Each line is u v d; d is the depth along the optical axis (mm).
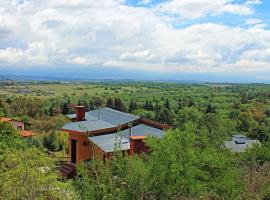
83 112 30688
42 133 51656
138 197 10484
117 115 30766
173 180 11516
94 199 9797
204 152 13680
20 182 11102
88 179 10133
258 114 80250
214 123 42625
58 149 43344
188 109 63156
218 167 13562
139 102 112000
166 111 77000
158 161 11656
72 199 10625
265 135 55500
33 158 12352
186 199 11641
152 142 12453
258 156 19000
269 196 15055
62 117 64188
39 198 10836
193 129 13680
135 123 28609
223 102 117062
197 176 12961
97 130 25750
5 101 78438
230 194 13695
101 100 95500
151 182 10906
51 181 11516
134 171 10602
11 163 12086
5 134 27453
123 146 22406
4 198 10797
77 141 25828
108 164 10508
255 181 15070
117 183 10406
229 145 41594
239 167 17094
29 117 69500
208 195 13312
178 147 12164
